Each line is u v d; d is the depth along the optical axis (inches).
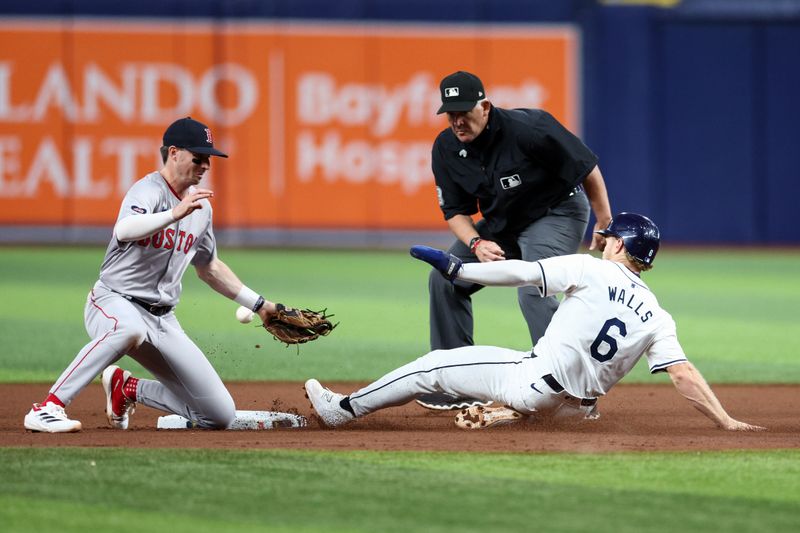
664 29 3442.4
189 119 888.9
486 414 904.3
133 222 842.2
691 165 3486.7
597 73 3415.4
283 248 3363.7
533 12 3368.6
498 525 600.1
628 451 798.5
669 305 2188.7
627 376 1373.0
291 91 3329.2
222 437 854.5
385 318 1893.5
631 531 592.1
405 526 596.7
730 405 1140.5
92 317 885.2
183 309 1998.0
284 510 626.8
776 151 3503.9
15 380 1238.9
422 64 3353.8
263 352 1521.9
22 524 595.2
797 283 2628.0
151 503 639.8
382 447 810.2
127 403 936.3
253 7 3304.6
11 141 3245.6
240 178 3329.2
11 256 2955.2
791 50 3481.8
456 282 1047.0
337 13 3326.8
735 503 650.8
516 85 3373.5
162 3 3275.1
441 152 1024.2
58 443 813.9
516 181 997.2
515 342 1635.1
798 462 763.4
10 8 3225.9
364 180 3356.3
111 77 3267.7
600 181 1010.1
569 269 845.2
